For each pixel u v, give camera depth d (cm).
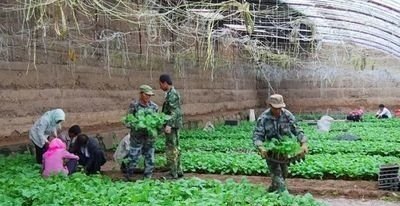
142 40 2738
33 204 1023
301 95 4931
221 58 3675
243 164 1680
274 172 1205
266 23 3178
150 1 1989
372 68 4797
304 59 4553
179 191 1114
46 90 1975
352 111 4569
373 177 1569
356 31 3591
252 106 4744
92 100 2286
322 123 3139
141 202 1024
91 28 2252
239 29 3186
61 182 1218
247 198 1052
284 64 4247
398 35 3528
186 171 1694
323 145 2256
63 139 1722
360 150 2150
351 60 4597
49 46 1989
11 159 1625
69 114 2114
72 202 1034
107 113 2403
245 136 2806
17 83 1820
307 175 1594
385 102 4800
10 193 1103
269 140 1223
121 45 2523
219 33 3014
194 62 3412
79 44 2172
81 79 2209
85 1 1900
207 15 2339
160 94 2948
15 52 1812
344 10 2823
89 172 1548
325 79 4878
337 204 1281
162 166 1717
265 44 3881
